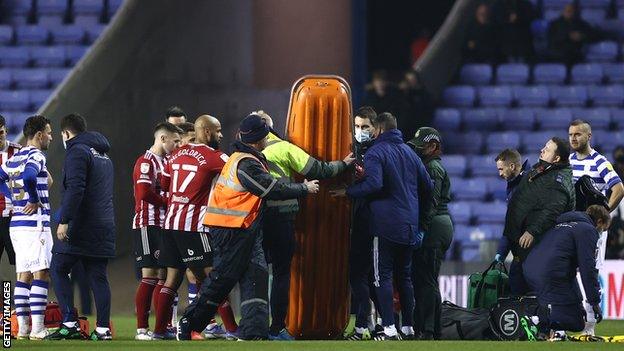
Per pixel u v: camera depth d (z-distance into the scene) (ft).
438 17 296.92
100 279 119.24
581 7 275.18
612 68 263.49
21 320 120.67
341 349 99.14
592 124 254.88
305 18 188.96
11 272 185.57
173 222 118.52
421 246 120.78
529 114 255.70
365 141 124.06
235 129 190.08
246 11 189.67
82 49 266.98
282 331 116.26
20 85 260.21
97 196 118.32
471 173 242.99
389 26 297.53
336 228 119.96
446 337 120.98
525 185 117.50
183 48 193.47
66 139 119.03
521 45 260.83
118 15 196.44
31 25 271.49
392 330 116.37
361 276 120.37
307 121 118.83
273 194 109.60
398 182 116.26
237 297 186.60
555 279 115.14
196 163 118.32
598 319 115.24
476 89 259.39
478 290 125.29
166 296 120.88
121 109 196.24
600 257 126.00
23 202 119.24
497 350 98.58
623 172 186.09
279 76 189.26
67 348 100.27
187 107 192.13
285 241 114.21
